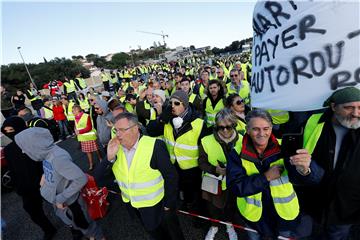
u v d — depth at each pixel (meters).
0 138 4.93
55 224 3.55
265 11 1.61
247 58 24.06
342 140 1.58
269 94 1.71
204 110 4.21
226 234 2.77
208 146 2.42
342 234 2.05
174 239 2.34
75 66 42.53
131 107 5.04
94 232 2.75
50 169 2.33
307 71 1.48
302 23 1.43
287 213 1.77
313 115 1.75
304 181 1.59
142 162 2.05
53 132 6.47
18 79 34.91
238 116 2.95
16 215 4.00
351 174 1.53
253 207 1.90
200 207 3.00
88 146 5.13
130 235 3.09
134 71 25.91
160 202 2.21
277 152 1.72
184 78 5.70
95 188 2.66
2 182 4.68
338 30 1.34
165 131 2.89
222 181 2.45
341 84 1.40
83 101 9.88
